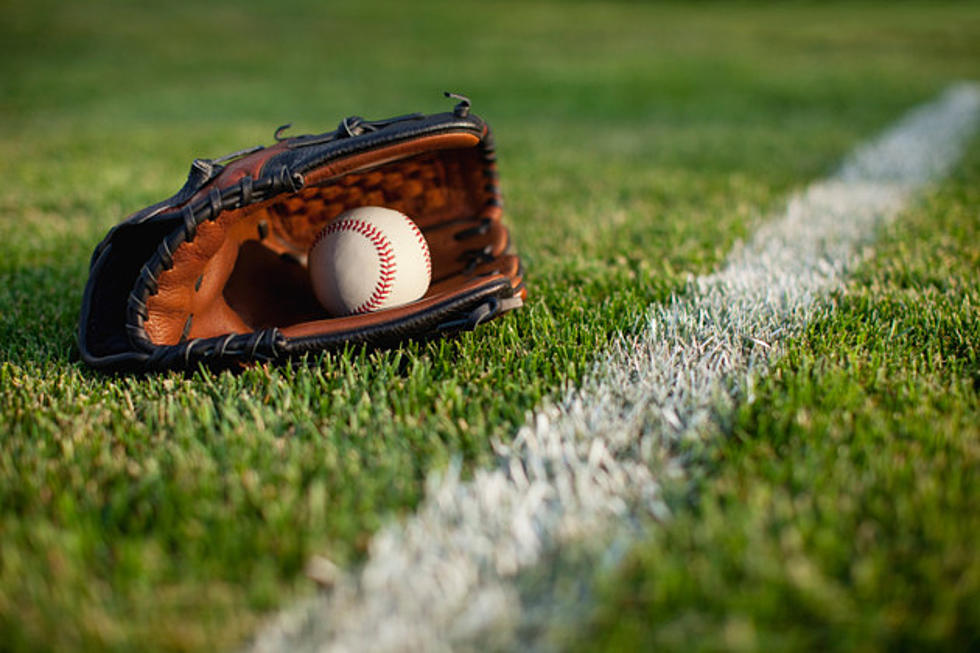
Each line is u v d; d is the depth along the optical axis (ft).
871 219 3.51
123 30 13.98
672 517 2.05
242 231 2.64
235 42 13.29
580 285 2.94
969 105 7.04
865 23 15.97
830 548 1.96
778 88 8.45
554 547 2.02
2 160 4.95
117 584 1.95
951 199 3.74
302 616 1.92
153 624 1.91
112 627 1.90
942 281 2.88
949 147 5.18
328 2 18.76
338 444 2.23
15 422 2.31
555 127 6.63
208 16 16.05
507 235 2.81
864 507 2.05
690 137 5.91
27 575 1.97
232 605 1.93
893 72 9.55
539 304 2.75
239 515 2.07
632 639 1.87
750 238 3.33
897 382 2.35
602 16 17.54
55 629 1.90
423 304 2.46
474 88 8.92
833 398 2.28
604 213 3.69
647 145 5.60
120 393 2.40
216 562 1.98
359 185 2.73
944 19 16.52
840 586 1.94
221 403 2.35
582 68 10.32
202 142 5.50
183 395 2.37
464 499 2.10
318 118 6.95
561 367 2.46
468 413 2.31
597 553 1.99
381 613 1.93
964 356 2.48
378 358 2.49
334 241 2.57
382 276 2.55
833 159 4.89
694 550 1.99
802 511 2.03
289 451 2.21
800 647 1.87
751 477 2.11
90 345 2.47
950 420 2.22
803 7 19.57
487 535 2.04
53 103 7.90
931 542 1.98
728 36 13.98
